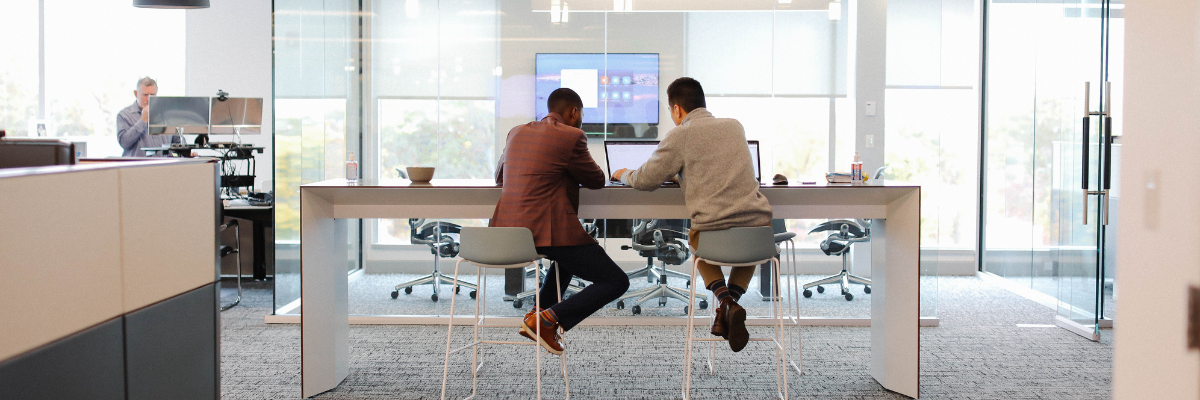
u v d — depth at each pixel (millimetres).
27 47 7109
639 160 3145
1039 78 4836
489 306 4309
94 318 1441
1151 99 978
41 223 1289
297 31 4277
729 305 2631
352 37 4324
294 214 4371
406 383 3070
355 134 4359
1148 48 983
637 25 4266
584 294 2725
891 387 2961
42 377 1292
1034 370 3268
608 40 4273
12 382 1216
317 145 4320
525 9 4293
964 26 5914
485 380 3104
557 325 2695
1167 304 960
